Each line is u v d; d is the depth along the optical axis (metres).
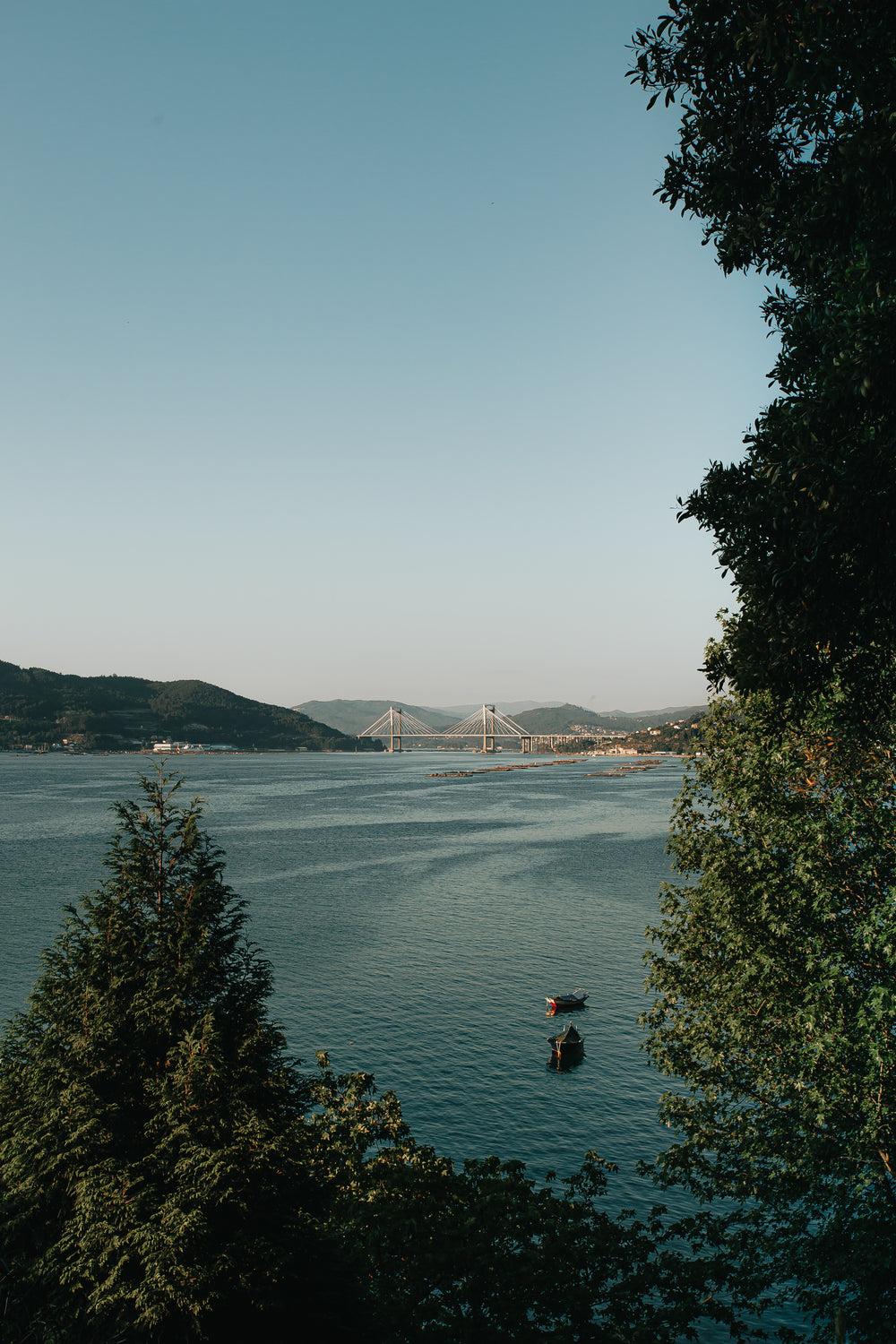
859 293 12.40
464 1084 45.66
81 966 18.67
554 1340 17.81
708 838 24.89
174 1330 15.66
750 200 15.29
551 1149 39.31
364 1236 19.86
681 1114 24.92
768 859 22.27
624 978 63.19
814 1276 20.42
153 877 19.39
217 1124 16.67
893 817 20.75
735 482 15.55
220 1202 15.79
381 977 62.88
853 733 19.89
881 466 12.03
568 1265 19.14
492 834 148.75
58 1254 16.06
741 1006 23.20
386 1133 25.41
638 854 123.31
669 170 15.88
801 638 14.27
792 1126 22.11
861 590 13.53
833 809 21.94
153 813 20.05
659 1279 20.34
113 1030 17.77
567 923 79.25
